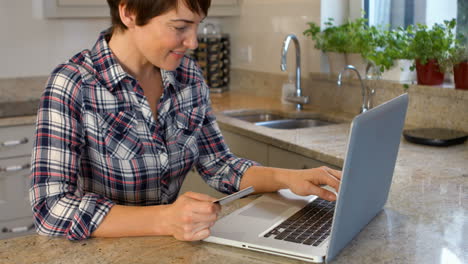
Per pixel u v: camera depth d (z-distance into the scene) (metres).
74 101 1.20
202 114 1.43
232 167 1.45
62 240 1.12
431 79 2.28
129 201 1.32
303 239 1.07
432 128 2.18
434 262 0.99
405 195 1.39
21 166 2.79
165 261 1.01
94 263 1.00
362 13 2.71
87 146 1.25
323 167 1.35
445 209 1.28
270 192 1.39
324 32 2.83
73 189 1.19
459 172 1.62
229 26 3.63
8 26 3.17
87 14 3.02
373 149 1.03
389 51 2.45
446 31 2.35
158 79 1.36
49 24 3.27
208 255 1.03
